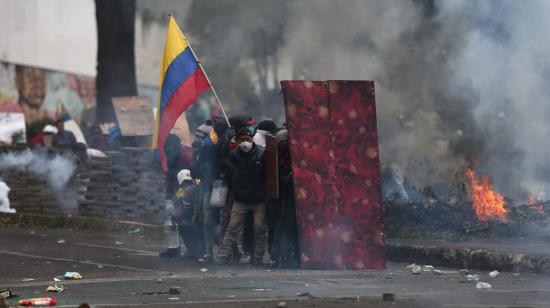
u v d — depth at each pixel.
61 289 24.55
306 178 31.02
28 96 113.38
